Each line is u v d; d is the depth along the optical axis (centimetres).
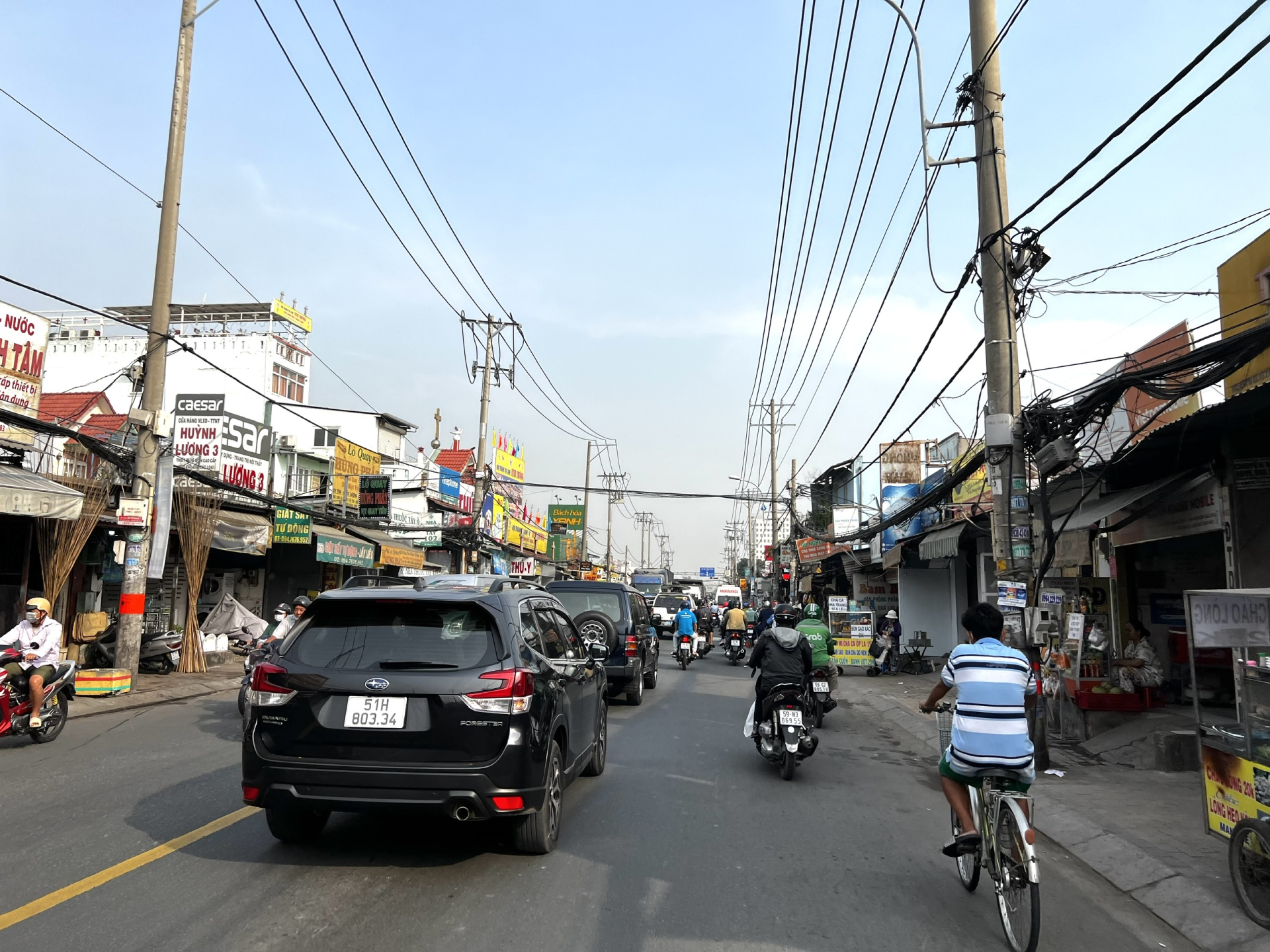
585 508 5603
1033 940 395
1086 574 1404
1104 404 884
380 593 535
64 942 395
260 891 468
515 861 531
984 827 470
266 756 493
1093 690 1059
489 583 607
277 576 2400
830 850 587
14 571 1428
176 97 1388
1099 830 643
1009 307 946
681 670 2138
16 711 871
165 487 1361
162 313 1352
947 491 1270
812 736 834
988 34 965
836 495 4294
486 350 3048
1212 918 464
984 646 488
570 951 402
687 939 421
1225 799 524
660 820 649
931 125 998
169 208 1362
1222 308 1094
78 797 672
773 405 4384
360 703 494
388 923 428
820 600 3988
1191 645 559
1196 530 995
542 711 526
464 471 3912
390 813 488
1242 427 902
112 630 1505
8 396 1377
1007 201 962
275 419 3300
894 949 421
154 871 495
